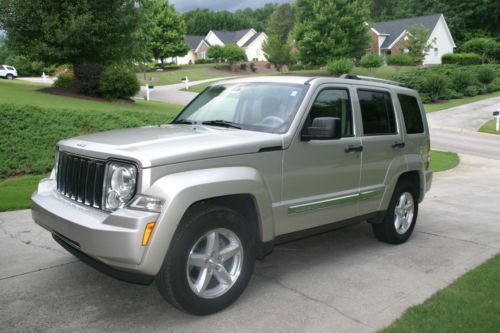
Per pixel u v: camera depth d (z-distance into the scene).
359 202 5.17
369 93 5.42
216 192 3.65
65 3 20.70
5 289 4.25
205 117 4.97
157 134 4.14
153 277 3.59
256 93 4.87
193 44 93.69
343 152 4.87
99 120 13.24
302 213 4.49
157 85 43.62
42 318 3.73
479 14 70.25
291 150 4.31
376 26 71.00
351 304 4.12
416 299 4.25
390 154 5.56
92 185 3.73
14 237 5.73
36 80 44.44
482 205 8.71
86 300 4.07
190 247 3.59
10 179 9.35
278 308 4.01
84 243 3.47
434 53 66.88
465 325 3.67
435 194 9.86
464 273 4.90
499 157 17.22
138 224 3.29
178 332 3.56
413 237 6.36
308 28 54.50
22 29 20.95
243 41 90.81
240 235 3.92
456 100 37.38
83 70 21.14
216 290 3.87
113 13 21.94
